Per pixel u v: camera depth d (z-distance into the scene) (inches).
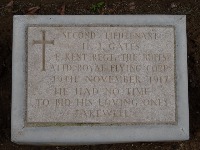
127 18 49.4
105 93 48.1
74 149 53.1
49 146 53.1
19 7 56.8
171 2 57.2
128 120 47.9
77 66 48.3
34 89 48.1
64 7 56.7
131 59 48.5
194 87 54.9
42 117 47.8
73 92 48.0
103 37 48.9
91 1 57.0
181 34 49.4
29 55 48.5
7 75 54.9
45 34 48.8
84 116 47.9
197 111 54.1
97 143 50.0
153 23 49.4
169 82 48.5
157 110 48.1
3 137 53.3
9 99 54.3
